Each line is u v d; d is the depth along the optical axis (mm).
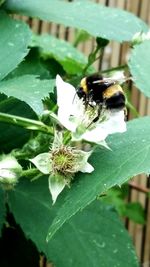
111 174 126
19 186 164
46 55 209
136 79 152
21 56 154
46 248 157
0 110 158
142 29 184
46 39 218
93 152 134
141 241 348
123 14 187
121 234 164
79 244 160
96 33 178
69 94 135
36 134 148
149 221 345
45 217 161
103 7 188
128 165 127
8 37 158
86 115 134
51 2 186
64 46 217
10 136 161
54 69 200
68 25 178
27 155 144
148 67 154
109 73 172
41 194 164
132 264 161
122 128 135
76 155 134
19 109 159
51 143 138
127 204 292
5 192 160
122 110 145
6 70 152
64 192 162
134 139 135
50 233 121
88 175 130
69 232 161
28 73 181
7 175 135
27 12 180
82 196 124
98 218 165
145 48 157
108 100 143
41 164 135
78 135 133
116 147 134
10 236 170
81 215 164
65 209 123
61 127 137
